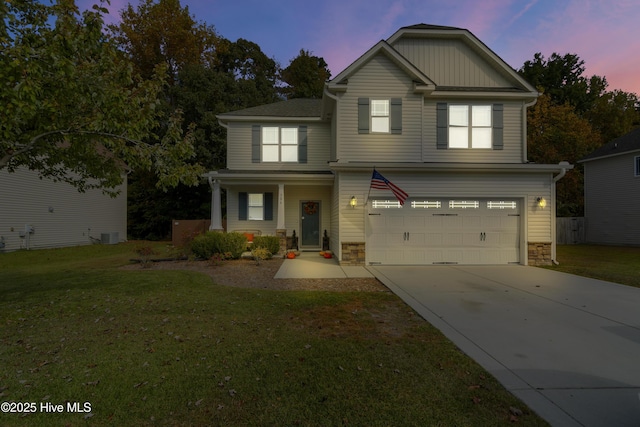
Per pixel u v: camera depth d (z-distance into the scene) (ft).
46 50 15.28
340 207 35.27
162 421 8.77
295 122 48.21
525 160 39.29
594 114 102.73
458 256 35.63
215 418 8.88
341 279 28.17
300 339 14.35
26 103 13.85
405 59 36.76
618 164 62.08
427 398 9.79
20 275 30.25
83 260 43.04
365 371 11.42
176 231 61.52
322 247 47.93
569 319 17.38
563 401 9.70
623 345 13.91
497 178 35.65
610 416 8.99
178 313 18.16
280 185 42.83
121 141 20.15
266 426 8.55
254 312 18.43
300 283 26.58
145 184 78.18
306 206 48.80
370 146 37.40
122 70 19.27
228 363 12.02
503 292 23.34
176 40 85.76
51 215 55.16
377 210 35.35
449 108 39.06
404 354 12.85
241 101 78.54
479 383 10.70
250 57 107.55
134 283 25.71
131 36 82.94
